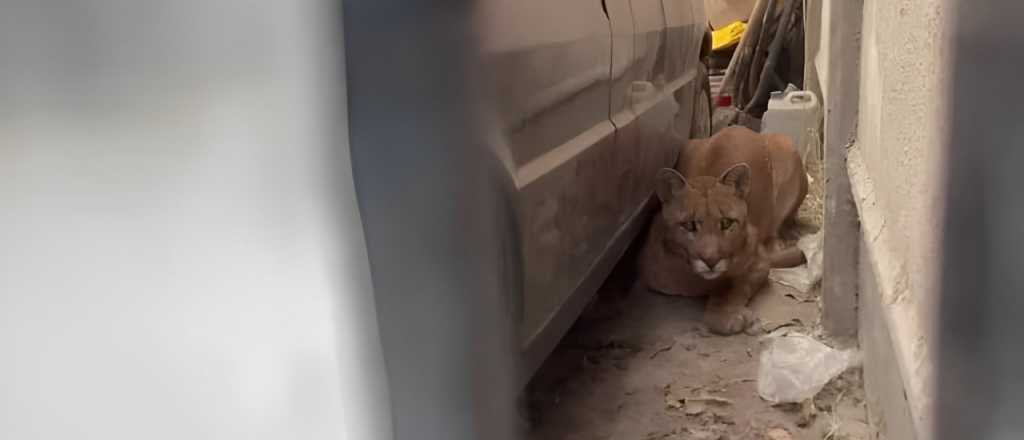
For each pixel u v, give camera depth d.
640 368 1.83
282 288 0.56
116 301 0.57
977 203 0.57
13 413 0.60
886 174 1.25
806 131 3.29
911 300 0.97
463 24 0.58
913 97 0.96
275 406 0.58
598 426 1.58
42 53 0.53
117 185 0.55
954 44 0.67
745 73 4.20
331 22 0.52
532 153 1.19
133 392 0.59
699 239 2.10
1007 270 0.50
